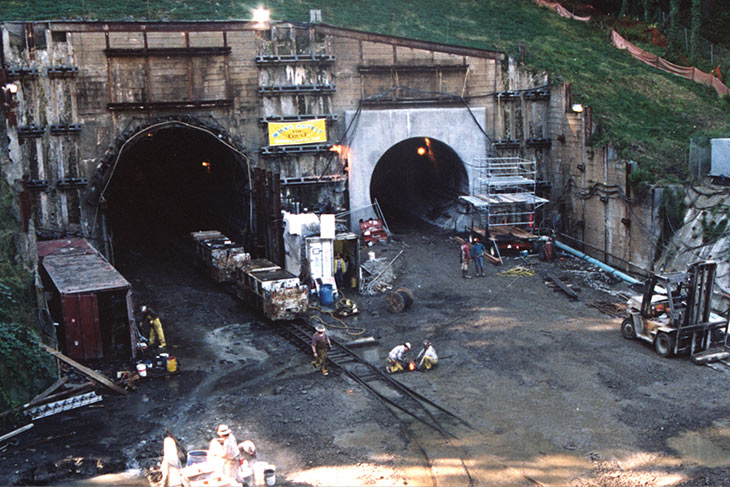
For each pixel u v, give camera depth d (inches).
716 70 1759.4
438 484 644.1
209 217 1742.1
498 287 1229.7
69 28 1305.4
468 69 1551.4
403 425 758.5
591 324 1050.7
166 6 1856.5
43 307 930.7
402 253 1443.2
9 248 976.9
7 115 1190.3
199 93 1400.1
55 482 655.1
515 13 2126.0
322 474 664.4
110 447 722.8
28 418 774.5
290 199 1454.2
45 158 1318.9
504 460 685.9
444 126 1547.7
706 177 1254.3
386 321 1087.0
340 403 814.5
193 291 1273.4
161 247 1600.6
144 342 1005.2
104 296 941.2
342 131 1499.8
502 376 879.1
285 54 1440.7
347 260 1242.0
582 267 1333.7
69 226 1344.7
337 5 2014.0
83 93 1327.5
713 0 2064.5
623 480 647.8
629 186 1285.7
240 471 615.2
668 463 673.6
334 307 1149.1
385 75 1508.4
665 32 2012.8
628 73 1752.0
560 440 722.2
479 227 1524.4
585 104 1561.3
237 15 1827.0
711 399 803.4
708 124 1541.6
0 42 1268.5
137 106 1350.9
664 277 918.4
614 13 2240.4
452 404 807.1
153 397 845.2
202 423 773.3
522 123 1578.5
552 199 1557.6
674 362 909.8
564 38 1963.6
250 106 1435.8
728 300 1034.1
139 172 1918.1
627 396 816.3
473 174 1573.6
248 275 1133.1
